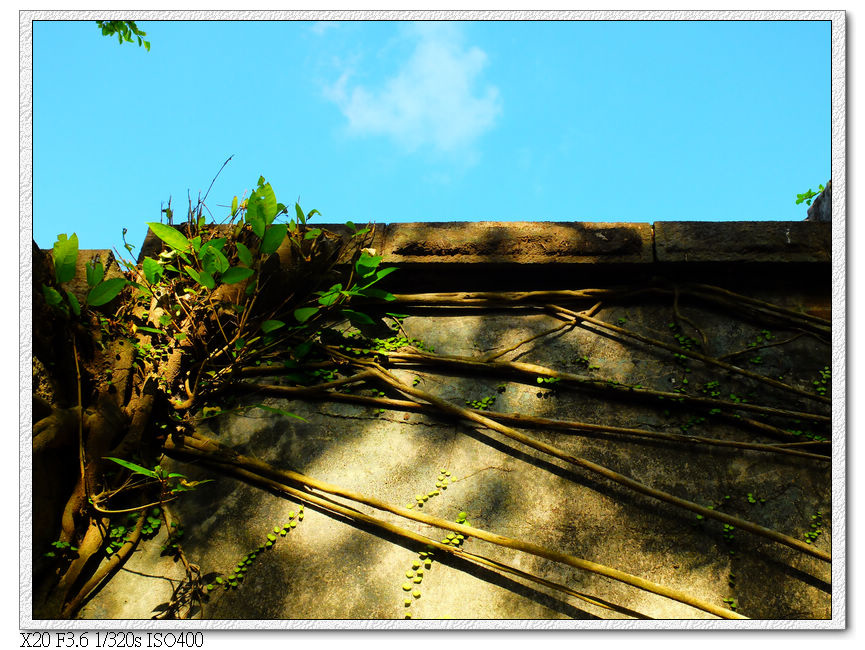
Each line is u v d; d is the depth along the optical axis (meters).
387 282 4.59
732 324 4.32
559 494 3.55
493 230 4.55
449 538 3.37
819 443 3.62
